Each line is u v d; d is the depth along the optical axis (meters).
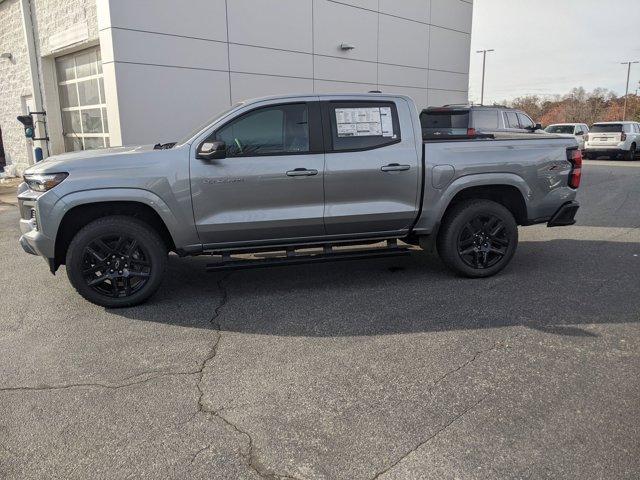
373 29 15.36
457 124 12.50
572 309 4.88
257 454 2.84
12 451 2.91
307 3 13.48
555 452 2.81
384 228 5.60
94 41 12.16
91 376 3.73
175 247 5.16
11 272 6.46
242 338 4.35
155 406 3.32
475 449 2.85
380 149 5.39
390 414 3.19
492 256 5.88
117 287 5.06
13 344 4.30
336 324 4.61
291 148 5.22
